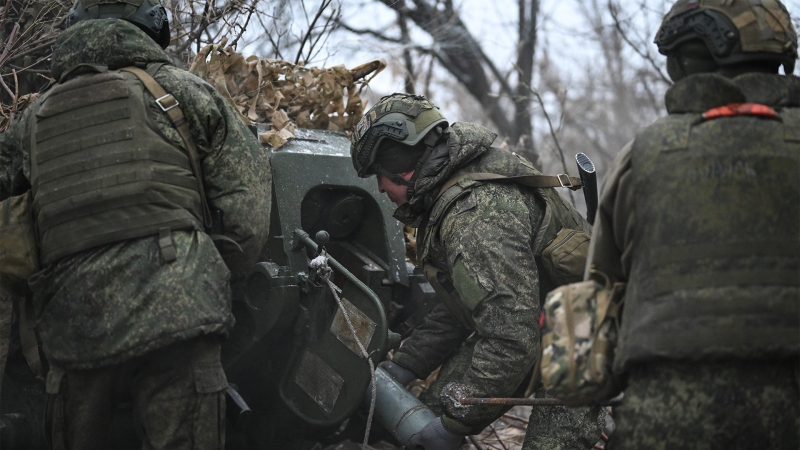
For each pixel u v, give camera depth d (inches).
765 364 66.6
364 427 120.8
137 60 97.2
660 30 77.9
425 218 111.0
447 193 105.4
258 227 100.2
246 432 120.7
